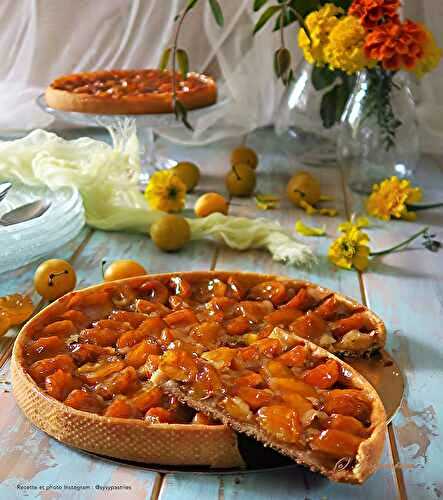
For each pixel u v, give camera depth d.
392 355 0.68
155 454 0.56
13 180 0.90
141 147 1.04
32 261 0.79
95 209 0.89
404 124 0.95
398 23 0.89
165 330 0.62
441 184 1.03
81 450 0.58
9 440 0.58
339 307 0.68
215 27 1.15
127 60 1.19
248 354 0.59
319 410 0.56
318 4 0.95
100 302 0.67
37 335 0.64
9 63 1.18
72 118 0.99
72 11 1.17
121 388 0.58
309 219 0.93
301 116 1.04
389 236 0.89
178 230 0.84
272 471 0.57
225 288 0.69
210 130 1.18
